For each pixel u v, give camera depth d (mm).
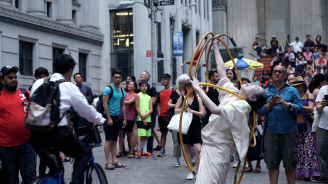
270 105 6246
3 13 18609
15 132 5742
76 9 25562
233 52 29531
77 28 24359
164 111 11508
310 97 7977
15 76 5844
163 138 11672
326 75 7738
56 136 4430
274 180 6445
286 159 6336
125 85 12609
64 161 10305
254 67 21109
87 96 10430
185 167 9648
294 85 8023
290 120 6332
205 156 5000
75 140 4590
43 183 4473
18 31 19781
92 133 5098
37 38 21156
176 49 23406
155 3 21578
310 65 26844
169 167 9672
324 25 37062
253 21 33125
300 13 33469
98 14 27469
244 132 4855
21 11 20312
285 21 36344
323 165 7652
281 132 6312
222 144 4949
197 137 8000
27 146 5852
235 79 9758
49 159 4664
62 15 23766
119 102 9531
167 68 30609
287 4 36281
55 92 4473
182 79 8945
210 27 41594
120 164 9641
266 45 36625
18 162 5910
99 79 27281
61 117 4434
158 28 29812
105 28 27531
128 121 11250
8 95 5801
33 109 4367
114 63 27766
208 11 41406
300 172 8047
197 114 7938
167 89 11547
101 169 5297
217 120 4957
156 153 12281
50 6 23250
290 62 27219
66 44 23562
